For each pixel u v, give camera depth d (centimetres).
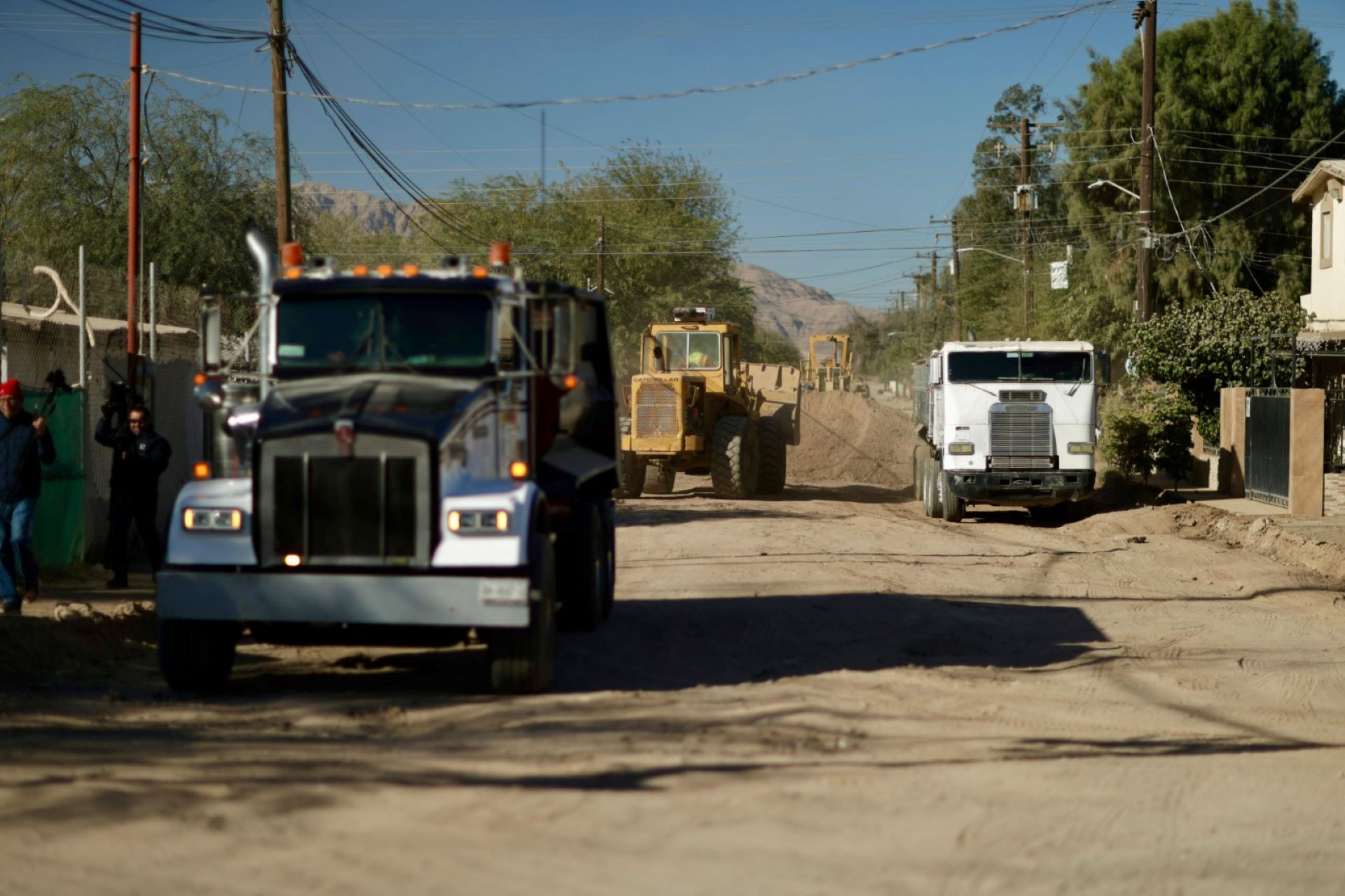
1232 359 5066
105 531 2689
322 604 1392
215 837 858
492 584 1386
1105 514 3956
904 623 2127
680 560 2859
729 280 11656
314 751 1152
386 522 1392
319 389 1515
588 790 1015
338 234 11825
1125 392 5366
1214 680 1745
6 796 948
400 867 811
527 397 1630
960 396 3872
